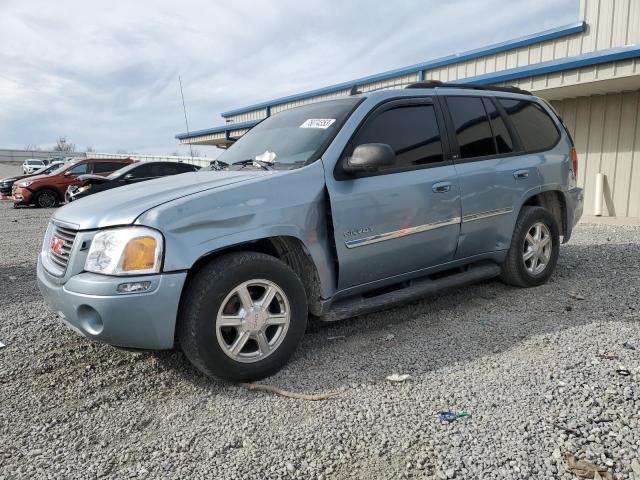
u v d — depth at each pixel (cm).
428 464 225
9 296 529
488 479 212
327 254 343
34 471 232
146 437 258
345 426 258
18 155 6262
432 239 396
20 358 358
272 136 408
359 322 414
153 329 280
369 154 329
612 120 969
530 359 323
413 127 396
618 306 420
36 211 1549
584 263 586
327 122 375
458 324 400
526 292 477
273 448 242
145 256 278
